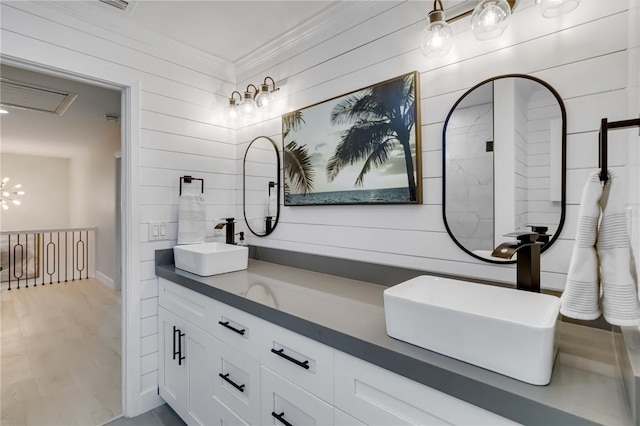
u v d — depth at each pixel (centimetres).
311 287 153
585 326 103
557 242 111
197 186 225
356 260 167
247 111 219
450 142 135
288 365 116
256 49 218
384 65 156
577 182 107
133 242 194
